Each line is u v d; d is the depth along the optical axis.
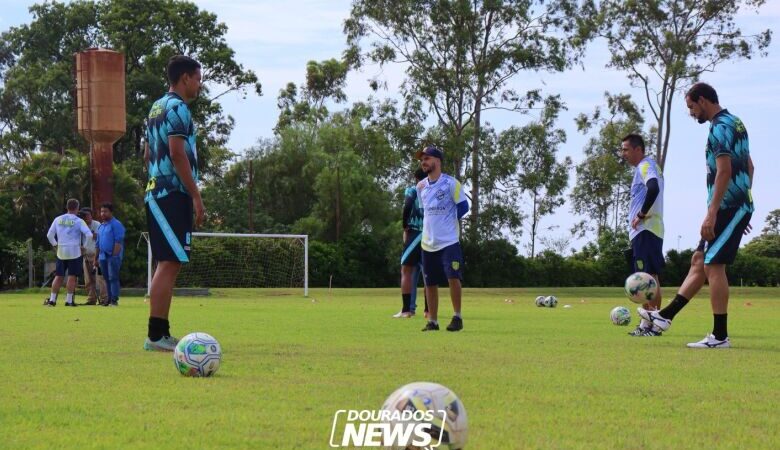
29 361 6.42
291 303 19.97
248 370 5.96
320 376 5.66
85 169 38.50
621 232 51.88
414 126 44.94
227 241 35.34
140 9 54.28
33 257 36.66
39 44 55.69
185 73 7.65
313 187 55.22
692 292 9.24
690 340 8.80
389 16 44.00
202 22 56.06
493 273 46.88
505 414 4.35
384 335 9.25
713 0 43.50
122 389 5.07
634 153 10.23
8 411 4.38
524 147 44.97
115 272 17.88
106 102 27.98
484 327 10.92
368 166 56.53
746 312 16.22
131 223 37.19
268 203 58.16
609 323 11.89
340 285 46.41
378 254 47.97
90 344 7.84
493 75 44.12
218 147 59.59
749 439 3.83
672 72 43.53
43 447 3.61
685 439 3.82
